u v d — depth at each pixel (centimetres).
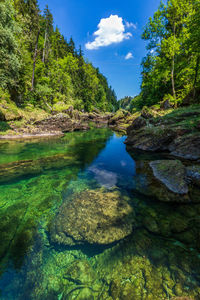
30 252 279
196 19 1262
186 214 383
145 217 377
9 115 1792
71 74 5556
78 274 242
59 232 329
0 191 523
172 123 1174
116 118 4006
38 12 2900
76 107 4853
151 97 2770
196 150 786
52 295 213
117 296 206
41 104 2686
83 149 1275
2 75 1650
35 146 1288
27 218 377
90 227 340
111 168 799
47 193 516
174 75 2103
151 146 1138
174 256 263
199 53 1430
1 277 233
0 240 303
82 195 497
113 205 429
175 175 554
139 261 257
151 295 204
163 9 1811
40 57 3775
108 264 256
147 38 2080
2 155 979
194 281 218
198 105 1364
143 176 638
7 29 1534
